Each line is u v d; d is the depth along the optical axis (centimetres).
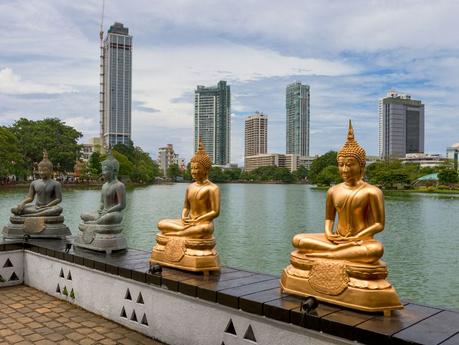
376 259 583
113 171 1062
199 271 780
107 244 993
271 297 637
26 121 7206
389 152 14988
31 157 7088
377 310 561
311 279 617
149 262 870
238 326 638
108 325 837
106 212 1034
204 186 840
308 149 19125
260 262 1806
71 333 797
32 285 1105
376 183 8144
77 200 4519
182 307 721
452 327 524
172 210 3909
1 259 1102
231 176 15450
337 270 593
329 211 666
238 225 2973
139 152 11525
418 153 14962
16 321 858
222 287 695
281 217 3484
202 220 813
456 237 2527
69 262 976
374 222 621
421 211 4084
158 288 762
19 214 1224
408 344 481
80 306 940
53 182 1264
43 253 1062
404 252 2073
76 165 8462
